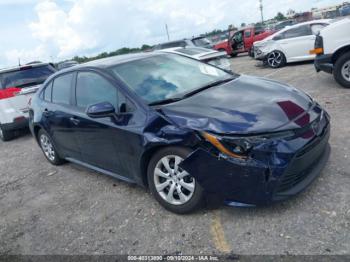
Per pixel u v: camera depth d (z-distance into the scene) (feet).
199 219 10.32
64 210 12.79
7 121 24.62
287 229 9.11
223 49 69.00
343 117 16.65
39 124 16.80
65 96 14.98
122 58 14.01
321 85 24.73
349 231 8.56
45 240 11.05
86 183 14.89
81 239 10.66
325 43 21.93
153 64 13.52
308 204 9.96
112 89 12.16
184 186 10.25
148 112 10.77
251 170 8.78
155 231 10.24
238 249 8.75
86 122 13.00
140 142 10.68
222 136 9.07
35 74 26.02
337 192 10.25
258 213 10.03
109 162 12.92
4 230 12.28
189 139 9.51
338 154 12.64
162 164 10.68
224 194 9.39
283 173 8.82
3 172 18.84
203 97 11.12
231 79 13.42
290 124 9.34
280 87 12.06
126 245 9.89
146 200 12.17
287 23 71.82
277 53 39.55
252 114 9.62
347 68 21.66
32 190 15.43
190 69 13.91
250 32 64.75
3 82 24.72
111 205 12.37
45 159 19.67
